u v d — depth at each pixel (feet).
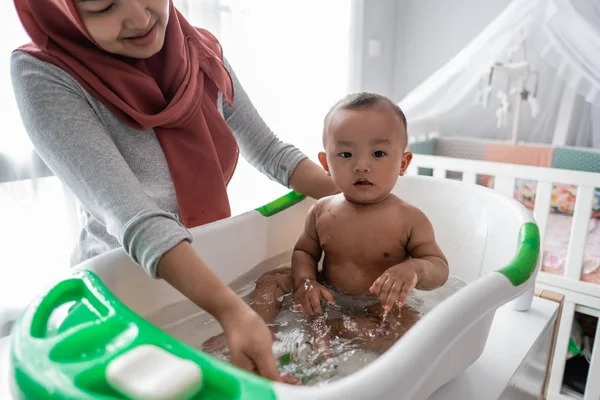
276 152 3.16
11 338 1.47
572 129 7.25
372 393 1.19
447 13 8.59
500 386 2.01
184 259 1.75
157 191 2.54
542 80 7.37
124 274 2.07
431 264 2.48
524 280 1.91
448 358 1.70
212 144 2.74
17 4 2.23
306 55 6.31
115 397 1.22
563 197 6.67
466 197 3.19
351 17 7.37
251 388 1.21
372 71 8.50
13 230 3.72
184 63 2.65
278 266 3.06
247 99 3.26
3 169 3.60
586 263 5.02
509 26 6.28
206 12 4.69
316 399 1.15
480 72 6.69
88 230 2.59
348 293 2.65
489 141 7.53
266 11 5.52
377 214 2.66
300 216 3.22
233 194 5.48
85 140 2.00
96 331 1.45
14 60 2.20
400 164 2.60
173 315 2.31
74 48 2.25
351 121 2.47
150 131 2.54
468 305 1.60
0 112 3.51
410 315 2.37
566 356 5.02
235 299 1.70
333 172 2.60
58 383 1.22
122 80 2.39
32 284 3.89
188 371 1.25
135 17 2.09
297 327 2.25
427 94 7.04
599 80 5.89
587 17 6.56
